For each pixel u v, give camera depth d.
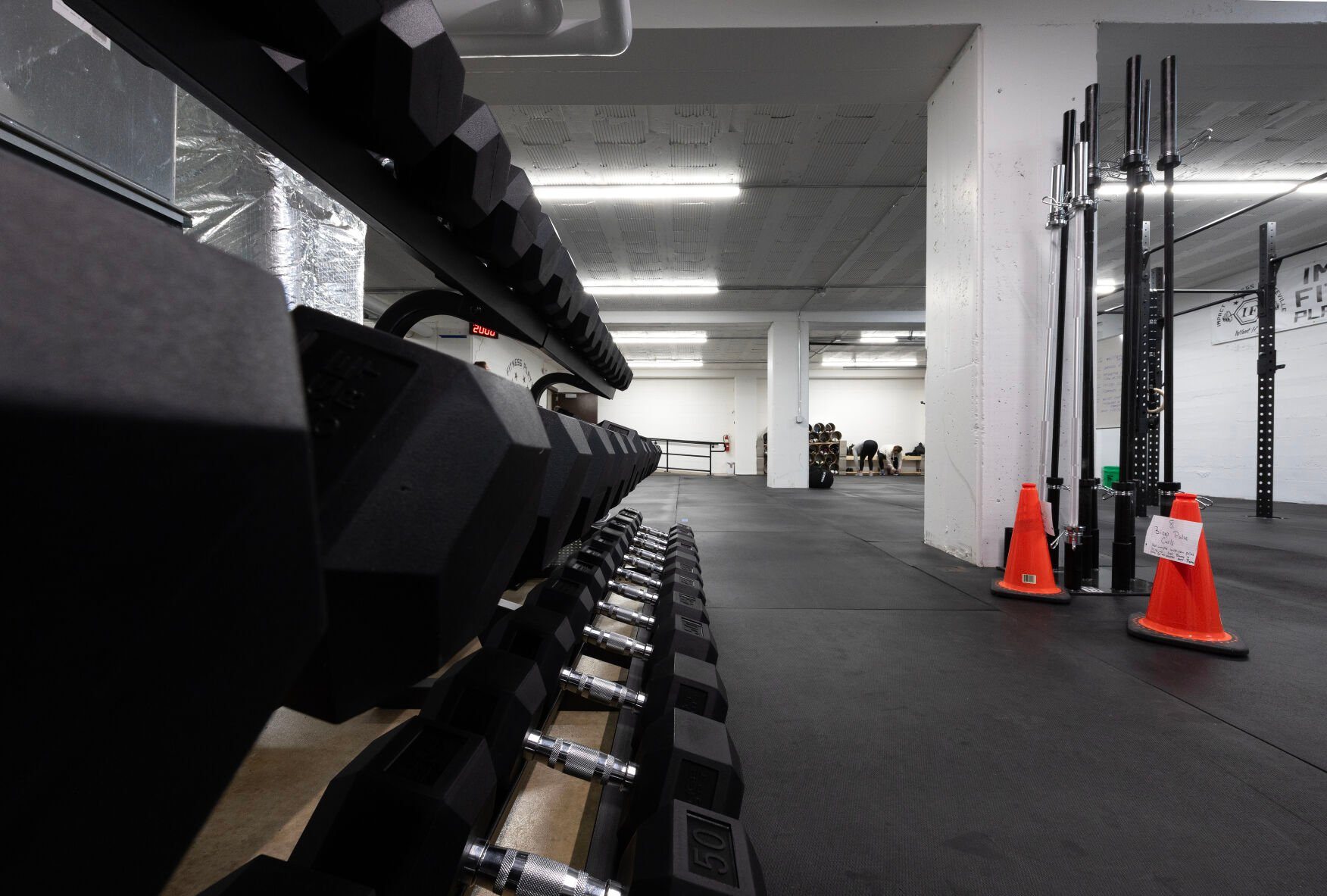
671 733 0.60
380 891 0.42
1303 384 5.43
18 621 0.10
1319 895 0.65
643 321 7.73
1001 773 0.88
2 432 0.08
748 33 2.46
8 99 0.71
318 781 0.80
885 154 3.74
